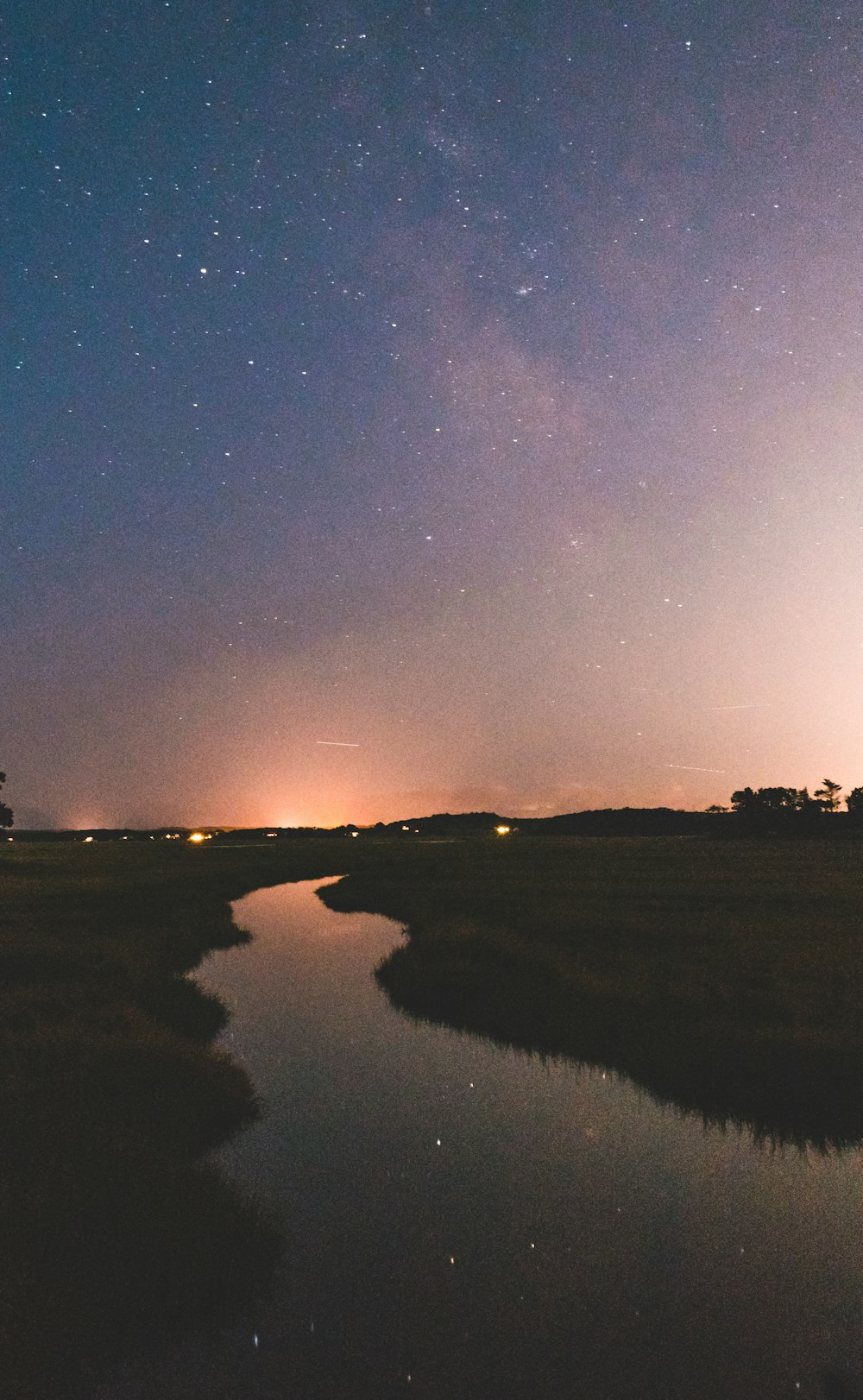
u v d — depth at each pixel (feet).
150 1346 19.71
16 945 73.05
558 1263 23.72
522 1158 31.48
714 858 230.07
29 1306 19.29
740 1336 20.25
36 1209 23.54
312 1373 18.79
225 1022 54.08
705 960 66.69
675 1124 35.19
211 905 120.88
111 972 62.34
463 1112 36.65
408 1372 18.84
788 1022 46.52
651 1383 18.49
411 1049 47.16
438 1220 26.45
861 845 304.71
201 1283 21.08
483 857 267.39
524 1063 44.06
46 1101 32.48
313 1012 56.95
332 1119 35.86
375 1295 21.95
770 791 390.83
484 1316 20.98
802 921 89.76
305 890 172.14
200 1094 35.58
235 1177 29.68
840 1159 31.37
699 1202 27.71
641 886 139.64
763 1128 34.50
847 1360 19.33
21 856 313.73
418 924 101.40
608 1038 46.73
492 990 57.21
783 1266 23.62
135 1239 22.41
